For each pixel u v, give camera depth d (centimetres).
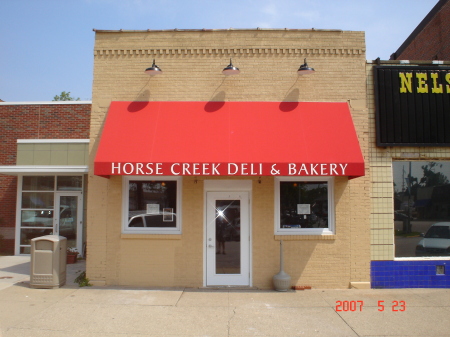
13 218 1402
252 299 810
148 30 953
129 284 903
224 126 887
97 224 911
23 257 1337
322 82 945
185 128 882
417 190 948
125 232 916
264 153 840
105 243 909
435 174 952
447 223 947
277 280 866
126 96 941
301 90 944
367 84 948
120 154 835
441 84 946
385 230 921
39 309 732
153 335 619
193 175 857
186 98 940
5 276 1008
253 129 882
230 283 908
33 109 1416
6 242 1396
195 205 913
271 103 930
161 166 820
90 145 929
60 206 1397
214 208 920
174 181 934
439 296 845
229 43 952
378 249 917
